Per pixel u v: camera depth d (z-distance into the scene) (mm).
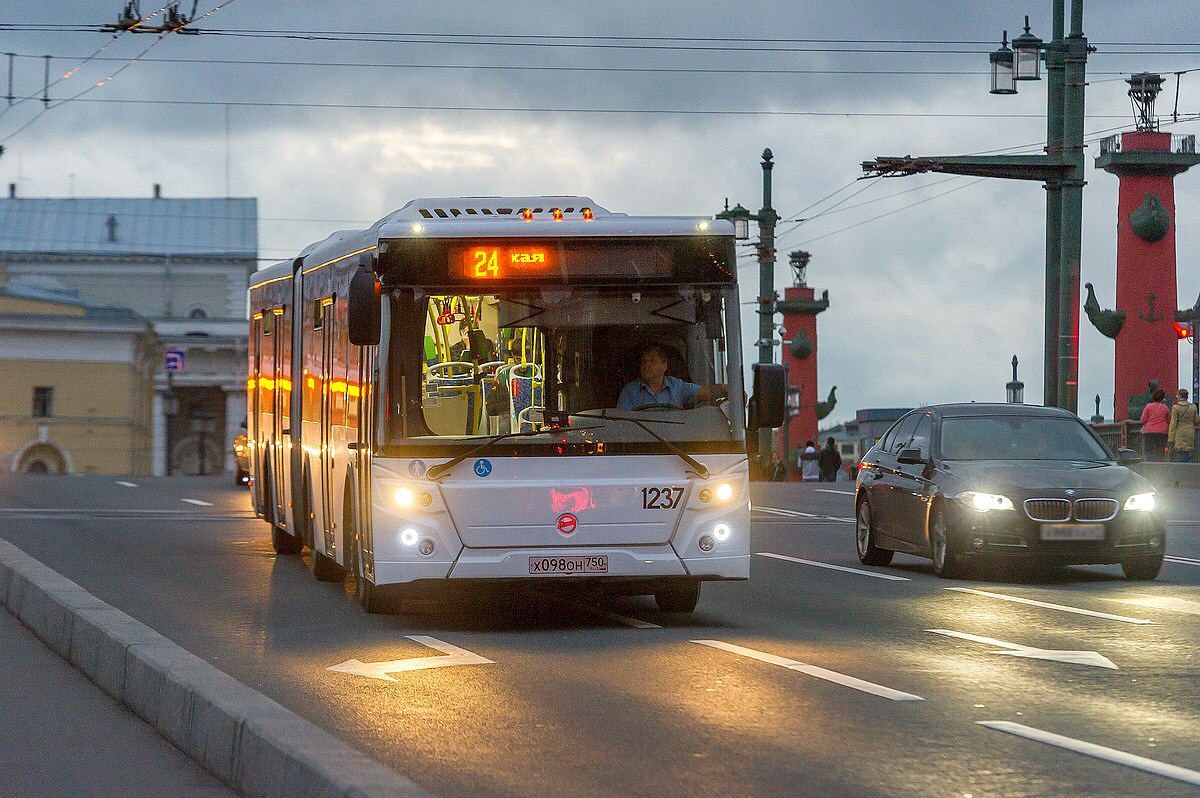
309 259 28359
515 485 20625
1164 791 11461
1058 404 52500
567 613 23062
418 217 22688
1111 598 25250
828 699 15414
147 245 171375
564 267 20953
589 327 20938
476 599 24922
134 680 15586
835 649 19062
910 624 21719
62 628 19438
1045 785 11656
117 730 14719
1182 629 21172
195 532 39344
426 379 20750
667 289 21094
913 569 30781
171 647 15883
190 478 74250
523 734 13711
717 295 21172
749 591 26297
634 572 20734
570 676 16922
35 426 152250
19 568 23844
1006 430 30344
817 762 12516
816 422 158750
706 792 11555
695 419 21000
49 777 12703
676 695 15672
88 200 173625
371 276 20672
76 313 153750
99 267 168750
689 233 21156
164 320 169875
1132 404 99312
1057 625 21625
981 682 16500
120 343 155125
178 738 13820
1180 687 16234
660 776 12070
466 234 20891
